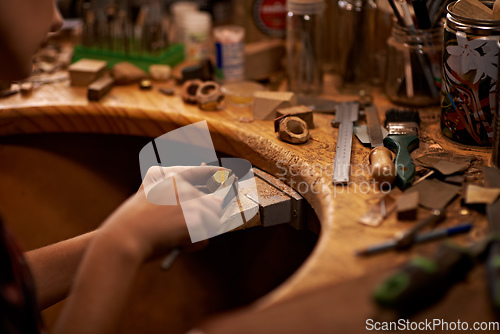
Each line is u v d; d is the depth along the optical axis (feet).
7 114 2.63
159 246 1.77
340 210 1.85
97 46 3.06
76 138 2.81
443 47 2.14
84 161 2.86
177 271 2.91
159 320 3.00
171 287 2.94
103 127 2.67
